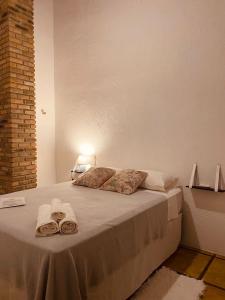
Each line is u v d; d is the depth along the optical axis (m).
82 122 3.80
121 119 3.34
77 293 1.33
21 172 3.63
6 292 1.54
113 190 2.63
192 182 2.69
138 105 3.17
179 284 2.07
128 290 1.86
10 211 1.92
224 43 2.52
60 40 4.00
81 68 3.76
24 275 1.40
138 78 3.15
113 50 3.37
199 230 2.76
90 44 3.62
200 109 2.69
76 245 1.42
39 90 3.95
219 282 2.13
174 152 2.90
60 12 3.97
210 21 2.59
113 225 1.71
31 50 3.70
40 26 3.90
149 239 2.12
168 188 2.73
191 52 2.73
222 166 2.58
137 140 3.20
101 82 3.53
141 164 3.18
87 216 1.83
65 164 4.10
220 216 2.62
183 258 2.56
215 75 2.58
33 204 2.12
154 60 3.00
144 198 2.36
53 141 4.22
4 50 3.48
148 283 2.09
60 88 4.07
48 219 1.56
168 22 2.88
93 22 3.57
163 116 2.96
